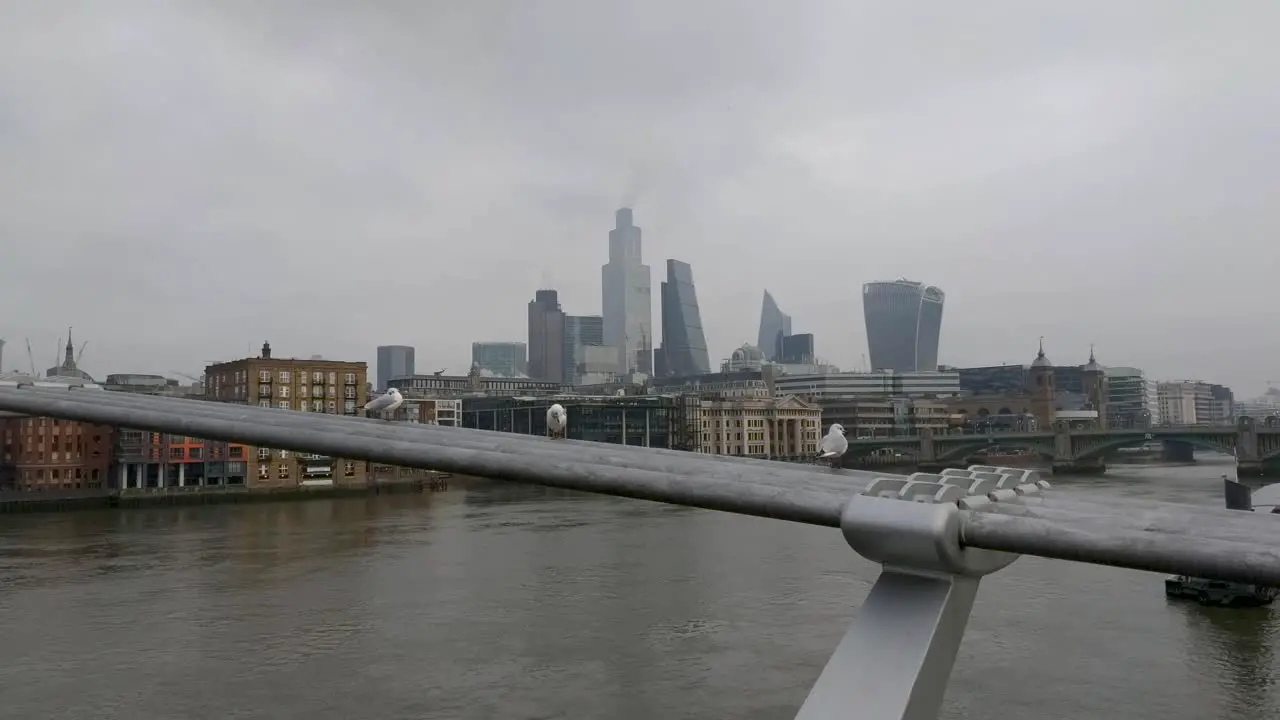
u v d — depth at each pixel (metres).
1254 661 41.38
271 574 69.75
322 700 39.00
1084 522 7.96
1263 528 7.82
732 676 41.44
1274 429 178.38
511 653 45.66
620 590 61.50
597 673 42.19
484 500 145.50
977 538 8.12
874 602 8.59
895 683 7.81
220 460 146.75
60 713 37.66
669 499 10.49
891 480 9.10
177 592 62.38
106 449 137.62
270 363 158.00
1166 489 140.50
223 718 36.97
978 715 35.62
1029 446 197.75
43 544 88.50
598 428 196.62
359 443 14.00
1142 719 35.03
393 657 45.19
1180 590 53.22
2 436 137.12
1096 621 48.66
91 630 51.19
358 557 78.69
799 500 9.34
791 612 53.78
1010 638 45.72
